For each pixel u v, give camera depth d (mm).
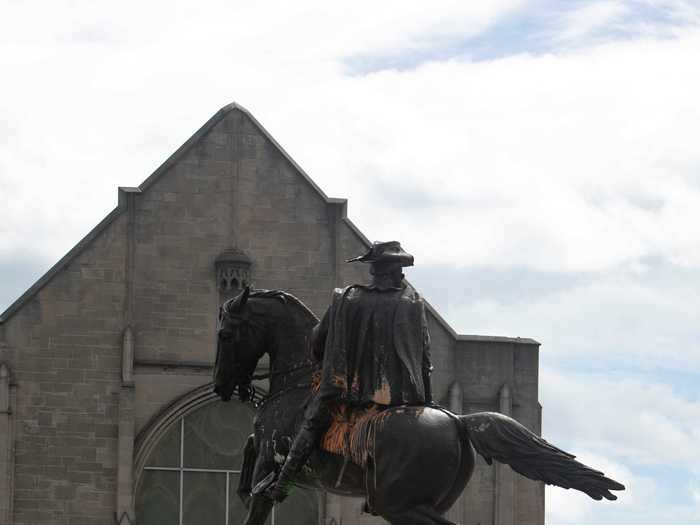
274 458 30922
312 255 66500
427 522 28016
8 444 64000
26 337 64688
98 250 65438
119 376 64875
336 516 65562
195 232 66000
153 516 64875
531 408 66375
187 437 65375
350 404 29125
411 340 29031
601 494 27797
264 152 66688
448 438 28312
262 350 31875
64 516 64062
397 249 29734
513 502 65688
